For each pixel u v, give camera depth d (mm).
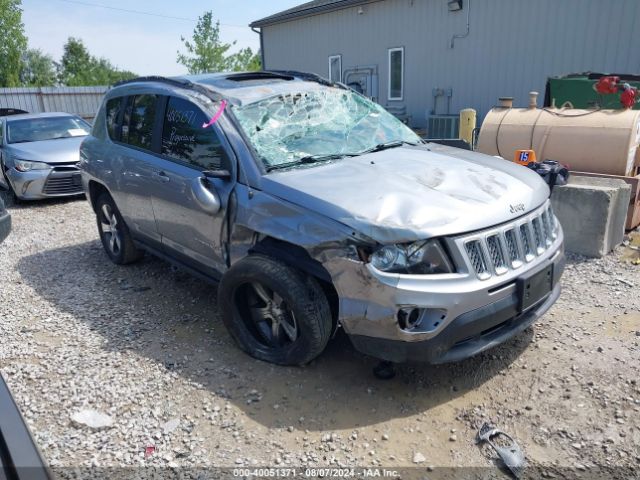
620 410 2979
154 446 2832
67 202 9383
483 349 3018
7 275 5625
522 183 3529
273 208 3250
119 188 4961
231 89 4152
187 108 4113
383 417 3008
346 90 4613
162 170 4242
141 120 4730
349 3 13938
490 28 11484
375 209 2924
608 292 4531
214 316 4375
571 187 5418
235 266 3469
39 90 20531
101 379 3465
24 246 6703
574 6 10148
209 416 3062
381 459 2693
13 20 30656
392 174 3385
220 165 3707
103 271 5590
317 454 2740
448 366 3480
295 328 3379
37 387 3400
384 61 13938
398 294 2783
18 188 8945
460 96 12453
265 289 3461
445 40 12414
